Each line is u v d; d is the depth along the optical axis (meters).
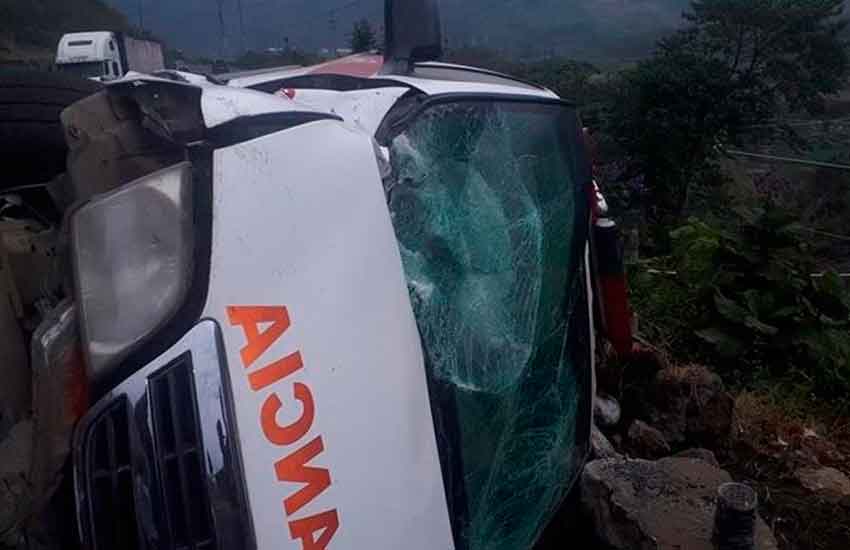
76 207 1.56
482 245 2.08
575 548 2.87
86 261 1.52
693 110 17.91
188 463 1.40
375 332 1.61
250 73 2.71
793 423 4.02
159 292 1.47
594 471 2.89
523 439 2.17
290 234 1.57
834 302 4.77
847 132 23.44
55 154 2.55
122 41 13.32
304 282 1.55
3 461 1.67
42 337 1.49
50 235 2.09
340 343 1.55
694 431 3.66
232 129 1.61
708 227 5.38
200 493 1.38
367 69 2.57
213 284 1.48
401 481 1.58
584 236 2.61
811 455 3.79
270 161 1.60
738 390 4.35
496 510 2.01
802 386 4.35
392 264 1.68
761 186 11.66
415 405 1.64
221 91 1.72
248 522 1.38
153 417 1.41
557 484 2.41
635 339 4.17
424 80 2.30
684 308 4.89
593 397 2.74
